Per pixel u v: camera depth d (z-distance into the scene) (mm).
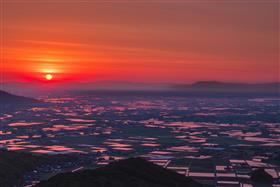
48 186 160375
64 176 167375
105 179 163750
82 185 156375
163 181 185125
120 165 186625
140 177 179625
